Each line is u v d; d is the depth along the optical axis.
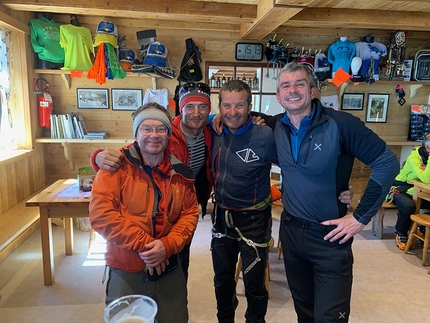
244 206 1.73
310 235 1.54
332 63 4.18
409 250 3.27
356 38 4.38
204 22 4.05
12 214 3.20
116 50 3.89
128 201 1.40
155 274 1.44
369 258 3.09
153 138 1.35
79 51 3.74
